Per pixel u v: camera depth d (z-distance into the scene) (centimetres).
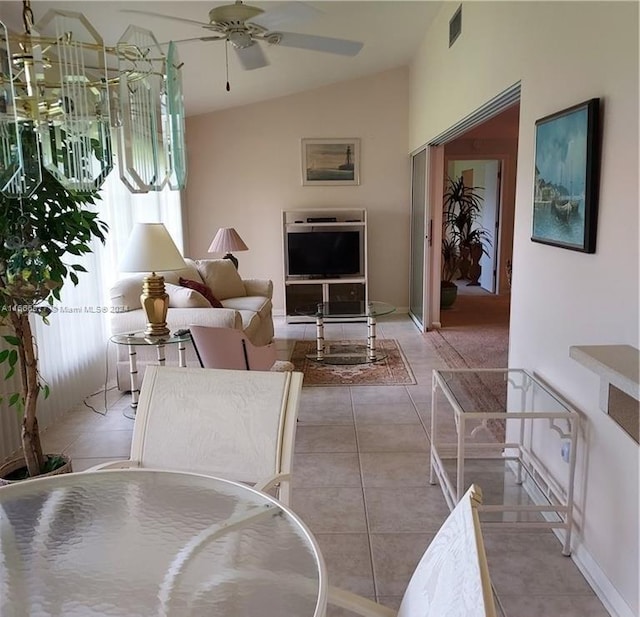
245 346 328
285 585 127
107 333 455
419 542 238
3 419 310
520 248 280
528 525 232
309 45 315
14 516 160
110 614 123
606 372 160
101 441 346
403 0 438
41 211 229
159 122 207
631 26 176
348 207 708
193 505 162
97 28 350
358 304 570
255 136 694
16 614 124
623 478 189
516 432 295
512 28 290
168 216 620
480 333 616
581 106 204
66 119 182
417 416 376
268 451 182
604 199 195
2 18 300
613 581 196
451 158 821
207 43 422
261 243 713
